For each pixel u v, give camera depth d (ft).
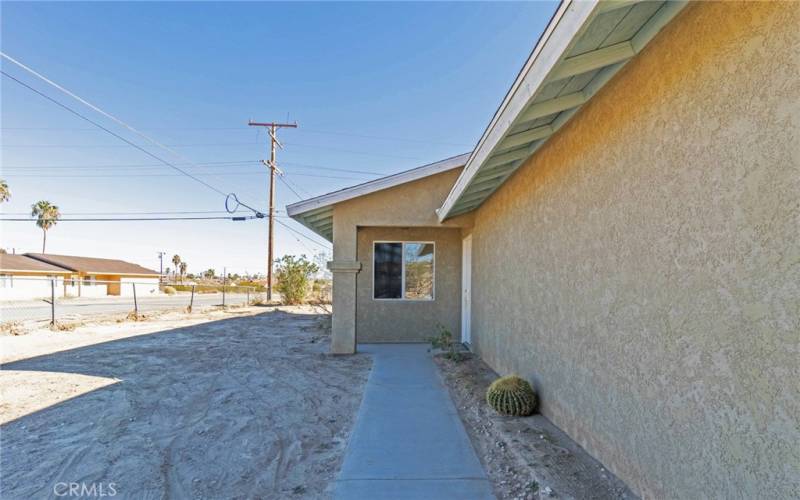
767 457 5.69
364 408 16.31
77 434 14.10
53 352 29.53
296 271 80.79
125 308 72.84
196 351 29.60
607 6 6.72
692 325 7.18
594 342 10.76
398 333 31.65
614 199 9.80
